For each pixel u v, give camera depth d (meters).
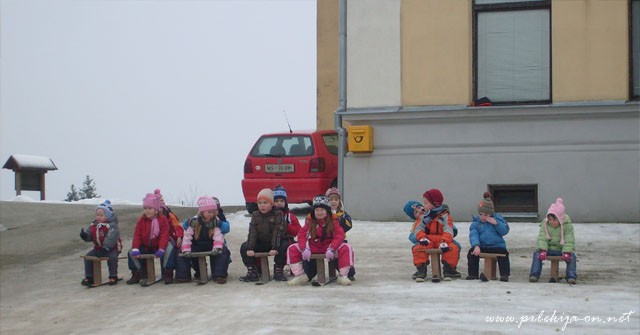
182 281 10.60
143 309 9.22
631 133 14.20
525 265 10.98
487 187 14.74
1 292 10.85
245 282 10.38
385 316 8.21
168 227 10.62
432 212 10.02
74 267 12.28
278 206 10.46
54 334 8.58
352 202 15.39
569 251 9.65
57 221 16.66
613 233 13.22
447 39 14.98
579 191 14.38
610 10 14.34
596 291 9.18
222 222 10.53
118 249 10.91
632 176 14.19
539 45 14.84
